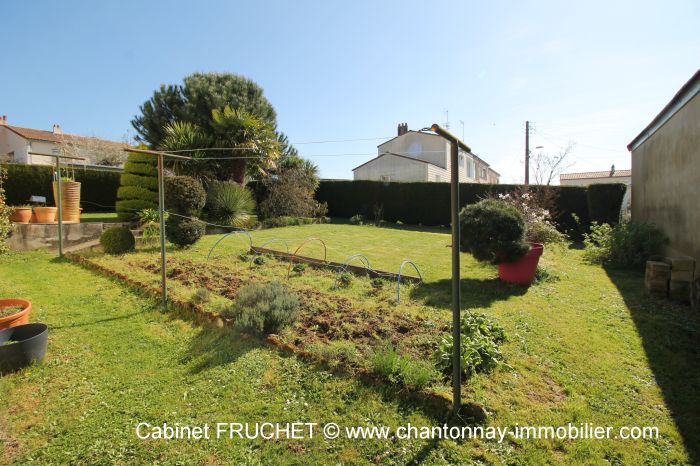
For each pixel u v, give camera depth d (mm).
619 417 2762
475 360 3277
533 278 6234
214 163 13320
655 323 4500
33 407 2861
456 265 2562
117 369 3402
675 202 7172
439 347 3492
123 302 5074
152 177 10859
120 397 2994
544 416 2736
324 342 3812
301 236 11266
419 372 3041
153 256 7676
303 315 4508
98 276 6273
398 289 5172
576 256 9242
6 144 29203
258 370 3342
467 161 28016
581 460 2342
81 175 13516
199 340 3947
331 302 5008
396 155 23859
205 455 2396
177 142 12305
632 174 11398
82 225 9055
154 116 16047
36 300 5074
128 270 6473
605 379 3266
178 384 3166
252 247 8391
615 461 2342
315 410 2818
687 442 2498
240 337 3926
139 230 9555
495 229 5805
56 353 3676
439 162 25203
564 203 13531
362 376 3135
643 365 3516
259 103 17062
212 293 5320
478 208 6113
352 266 6926
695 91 6066
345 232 12641
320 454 2398
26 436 2553
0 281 5891
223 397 2990
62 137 29203
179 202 8898
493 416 2719
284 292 4582
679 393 3070
